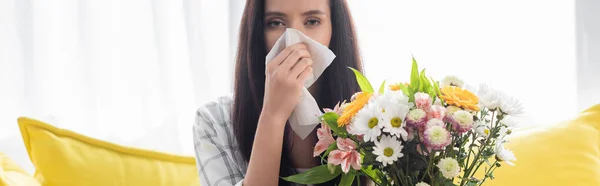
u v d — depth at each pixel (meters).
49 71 2.39
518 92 2.38
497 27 2.38
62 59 2.40
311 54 1.29
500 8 2.38
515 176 1.77
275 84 1.27
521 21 2.37
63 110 2.40
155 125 2.39
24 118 1.83
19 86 2.39
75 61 2.40
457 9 2.39
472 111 1.03
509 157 1.06
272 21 1.37
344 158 1.03
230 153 1.47
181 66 2.39
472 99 1.04
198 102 2.39
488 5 2.38
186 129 2.39
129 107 2.40
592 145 1.87
